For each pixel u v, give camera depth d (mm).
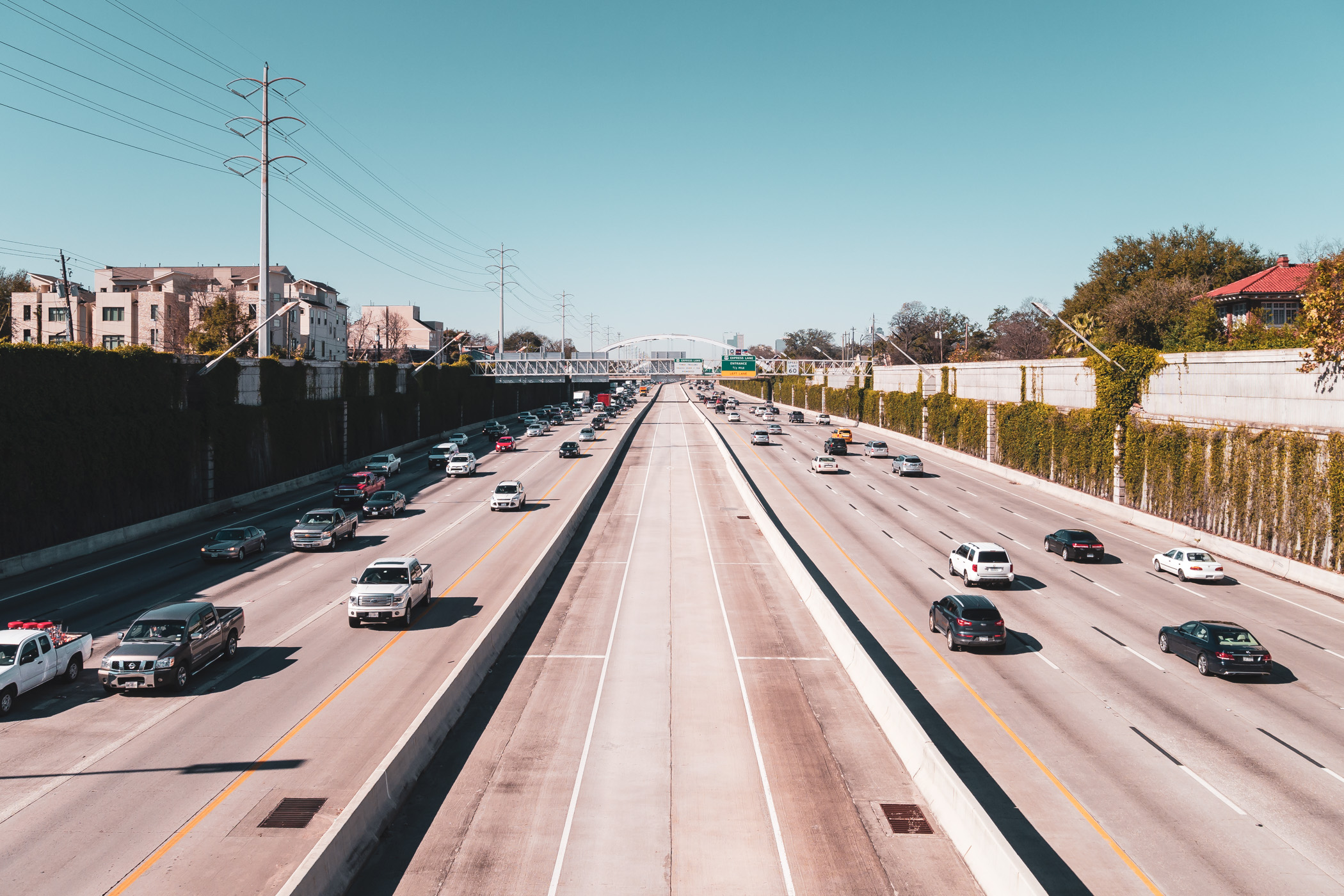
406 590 29719
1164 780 18750
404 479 71250
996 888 13750
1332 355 36219
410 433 92688
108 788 17344
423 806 17109
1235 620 31516
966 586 36719
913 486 66438
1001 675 25641
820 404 145625
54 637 23766
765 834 16078
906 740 19469
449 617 31203
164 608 24875
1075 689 24438
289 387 64000
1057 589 36062
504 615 28953
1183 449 46125
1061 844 16016
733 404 149625
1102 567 40188
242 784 17578
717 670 25875
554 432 111062
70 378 40906
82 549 40969
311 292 127062
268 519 51531
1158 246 111625
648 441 101500
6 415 36875
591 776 18547
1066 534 42125
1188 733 21312
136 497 45750
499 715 22156
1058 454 61594
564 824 16391
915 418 95375
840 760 19500
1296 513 37531
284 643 27891
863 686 23719
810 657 27188
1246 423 42031
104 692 23234
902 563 41406
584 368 153750
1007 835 16328
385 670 25031
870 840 15891
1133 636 29641
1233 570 39406
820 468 73562
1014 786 18438
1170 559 38469
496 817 16641
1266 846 15992
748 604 33969
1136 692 24250
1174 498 46875
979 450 77000
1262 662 24812
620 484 68812
